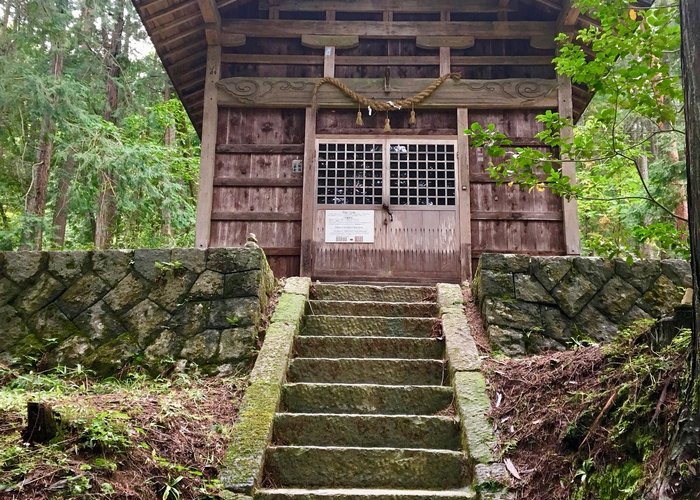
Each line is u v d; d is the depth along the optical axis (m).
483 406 3.18
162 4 6.46
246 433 2.95
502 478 2.65
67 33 10.60
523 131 6.86
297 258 6.61
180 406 3.12
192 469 2.63
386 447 3.13
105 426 2.55
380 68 7.10
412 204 6.69
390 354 4.03
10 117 9.94
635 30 3.37
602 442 2.45
